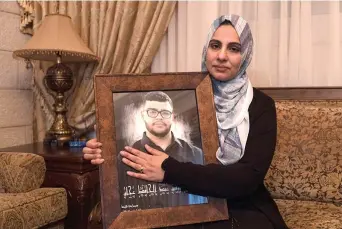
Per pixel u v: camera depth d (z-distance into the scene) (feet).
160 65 8.37
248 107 5.10
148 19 7.82
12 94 8.46
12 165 5.81
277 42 7.47
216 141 4.79
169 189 4.51
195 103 4.85
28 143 8.82
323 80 7.22
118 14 7.89
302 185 6.03
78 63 8.37
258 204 5.10
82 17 8.18
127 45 8.02
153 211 4.40
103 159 4.39
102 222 4.40
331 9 6.98
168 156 4.54
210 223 4.69
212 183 4.46
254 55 7.52
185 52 8.03
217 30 5.10
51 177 6.82
